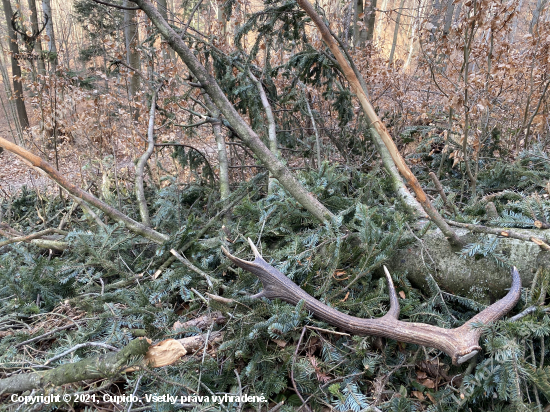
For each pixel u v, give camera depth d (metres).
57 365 1.38
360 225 1.85
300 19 3.02
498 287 1.47
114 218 2.07
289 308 1.38
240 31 2.98
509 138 3.49
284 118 3.64
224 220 2.32
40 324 1.71
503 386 1.10
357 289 1.69
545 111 3.06
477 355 1.33
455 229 1.61
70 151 3.71
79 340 1.49
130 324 1.56
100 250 2.02
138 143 3.20
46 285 1.92
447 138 2.75
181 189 3.21
